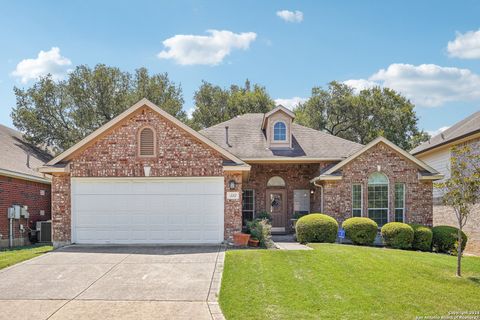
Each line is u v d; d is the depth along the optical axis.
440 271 10.71
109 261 11.66
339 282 9.41
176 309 7.85
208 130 21.94
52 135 29.56
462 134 20.12
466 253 19.80
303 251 12.52
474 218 19.53
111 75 31.70
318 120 39.88
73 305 8.06
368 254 12.35
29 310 7.79
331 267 10.61
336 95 40.25
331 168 17.78
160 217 14.68
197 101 42.06
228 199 14.70
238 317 7.41
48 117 29.78
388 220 17.52
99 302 8.23
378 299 8.39
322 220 15.80
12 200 17.17
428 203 17.56
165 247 13.95
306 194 21.06
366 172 17.61
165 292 8.84
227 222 14.68
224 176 14.70
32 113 28.45
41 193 19.83
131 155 14.62
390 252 13.11
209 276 9.99
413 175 17.62
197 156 14.66
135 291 8.91
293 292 8.69
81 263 11.45
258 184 21.02
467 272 10.75
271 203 21.03
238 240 14.30
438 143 23.11
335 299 8.32
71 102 30.77
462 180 10.67
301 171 21.12
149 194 14.70
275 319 7.31
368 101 39.16
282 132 20.30
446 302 8.36
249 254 12.04
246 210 20.97
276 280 9.46
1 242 16.25
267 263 10.93
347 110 39.31
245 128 22.03
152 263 11.37
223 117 40.69
